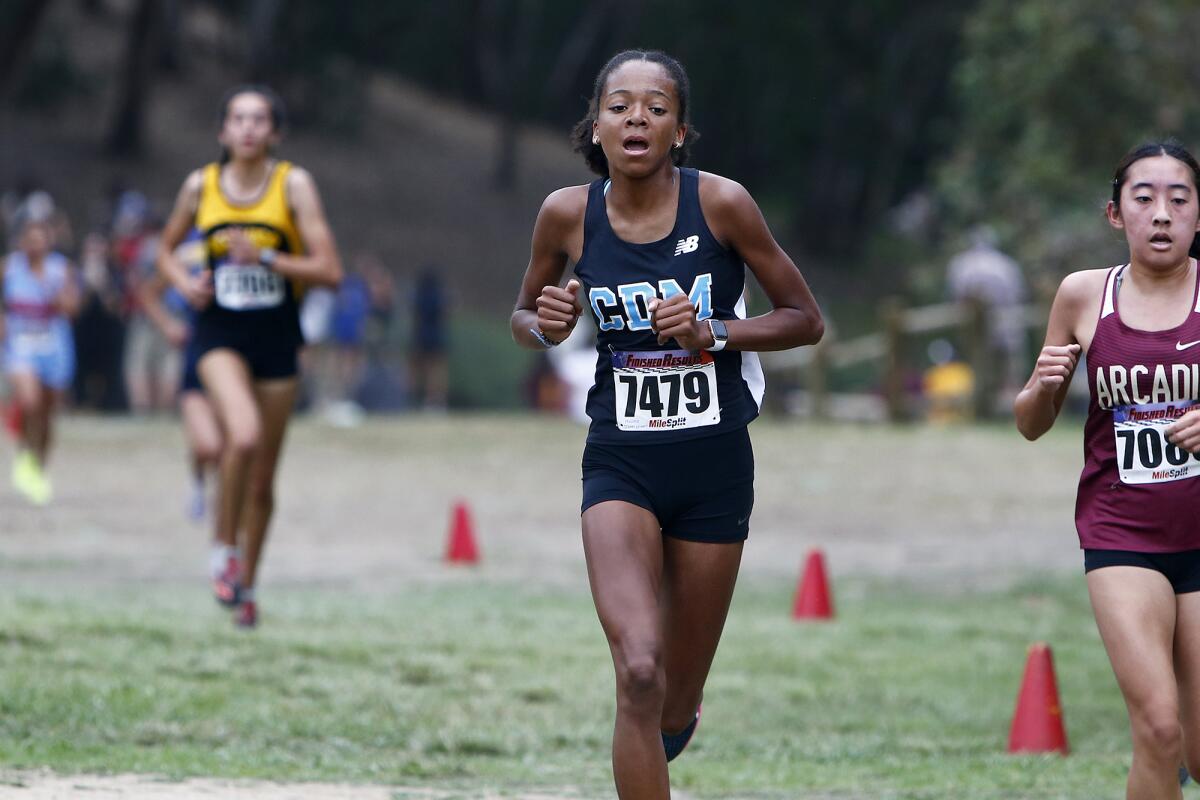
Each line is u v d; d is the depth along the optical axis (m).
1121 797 18.61
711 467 14.77
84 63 135.62
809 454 58.66
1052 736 21.75
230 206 25.86
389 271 122.44
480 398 103.69
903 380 72.50
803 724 23.16
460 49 171.50
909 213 163.25
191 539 38.78
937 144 159.50
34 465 44.97
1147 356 14.72
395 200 137.25
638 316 14.74
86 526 40.28
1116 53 81.75
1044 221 85.00
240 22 145.75
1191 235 14.81
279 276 25.91
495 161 155.88
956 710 24.03
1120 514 14.77
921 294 106.62
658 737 13.69
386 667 24.69
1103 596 14.57
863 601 33.09
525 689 23.83
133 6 120.56
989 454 58.75
